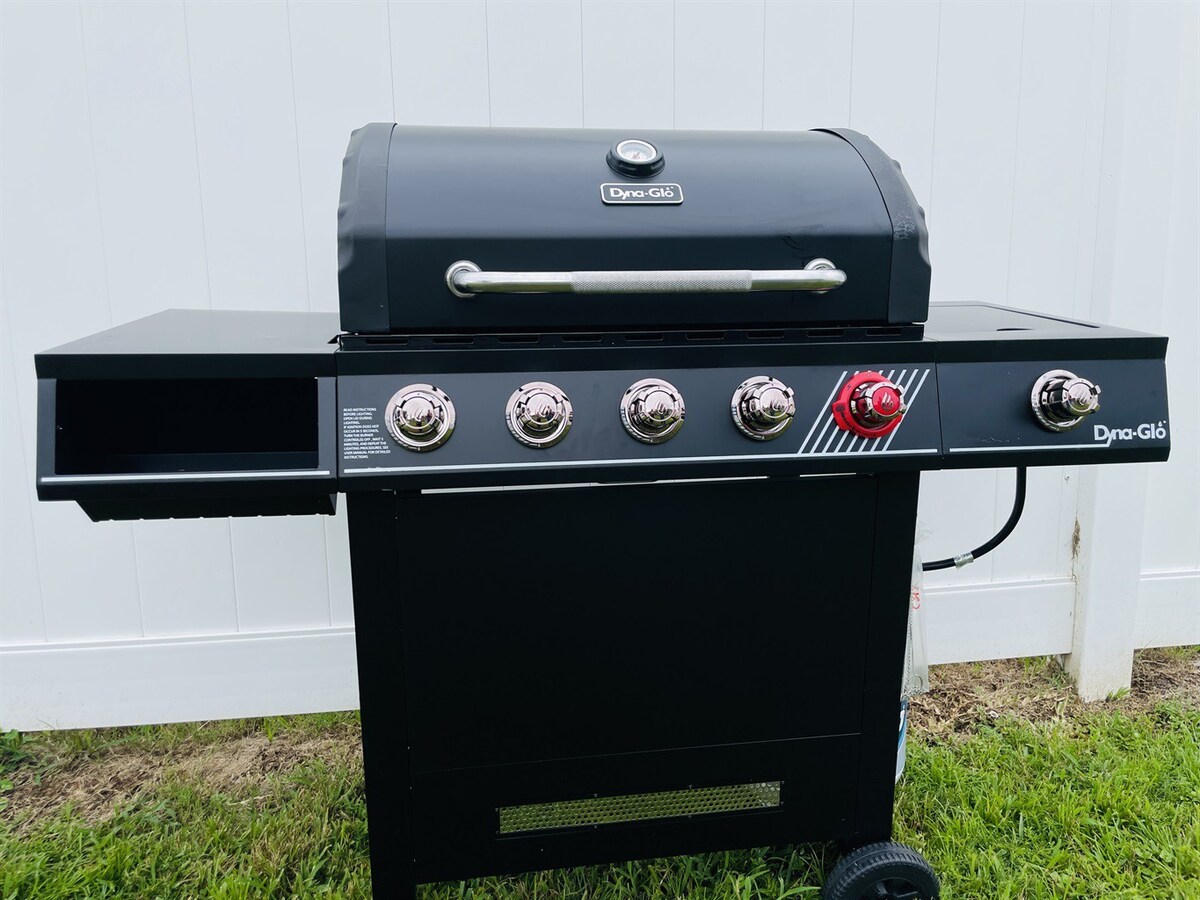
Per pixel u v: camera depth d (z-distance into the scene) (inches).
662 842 47.8
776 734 46.9
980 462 40.6
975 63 72.2
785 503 42.9
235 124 66.1
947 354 40.5
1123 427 41.3
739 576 43.7
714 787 47.3
